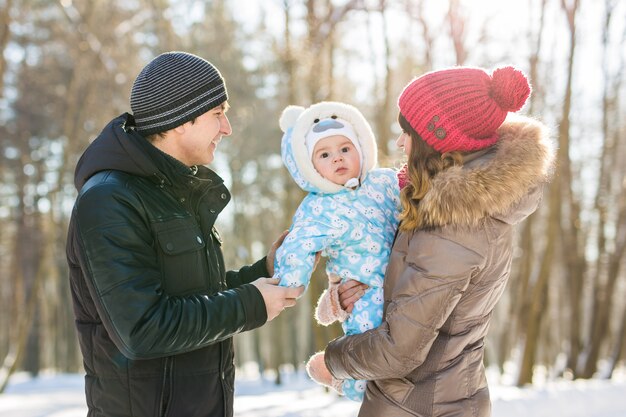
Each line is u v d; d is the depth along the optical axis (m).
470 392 1.99
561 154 9.01
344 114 2.31
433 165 1.97
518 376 9.23
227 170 20.55
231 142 19.61
